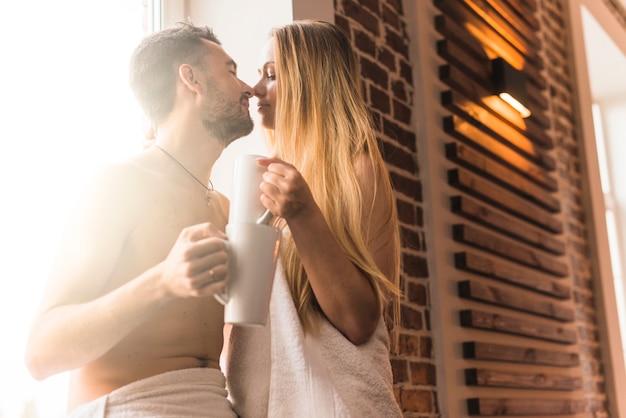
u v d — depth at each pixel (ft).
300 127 4.71
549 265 11.05
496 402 8.86
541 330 10.37
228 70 4.67
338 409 3.86
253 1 7.32
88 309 3.45
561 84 13.73
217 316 4.31
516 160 10.77
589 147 13.93
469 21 10.32
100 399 3.76
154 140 5.08
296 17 7.14
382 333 4.24
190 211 4.37
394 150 8.42
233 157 7.06
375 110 8.21
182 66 4.52
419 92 9.05
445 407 8.21
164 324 4.02
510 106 10.76
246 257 3.16
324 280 3.91
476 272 9.18
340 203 4.36
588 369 12.22
